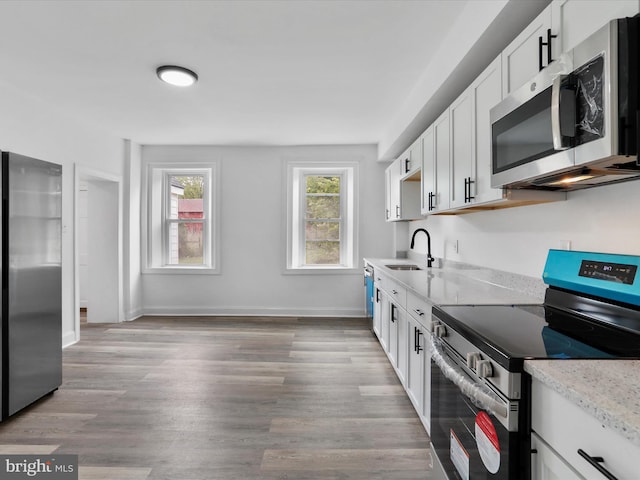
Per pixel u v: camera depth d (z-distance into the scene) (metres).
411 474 1.79
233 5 1.99
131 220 4.83
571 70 1.12
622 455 0.67
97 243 4.65
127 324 4.61
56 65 2.70
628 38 0.95
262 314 5.10
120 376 2.98
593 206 1.57
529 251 2.04
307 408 2.45
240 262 5.10
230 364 3.25
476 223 2.74
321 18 2.11
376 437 2.11
